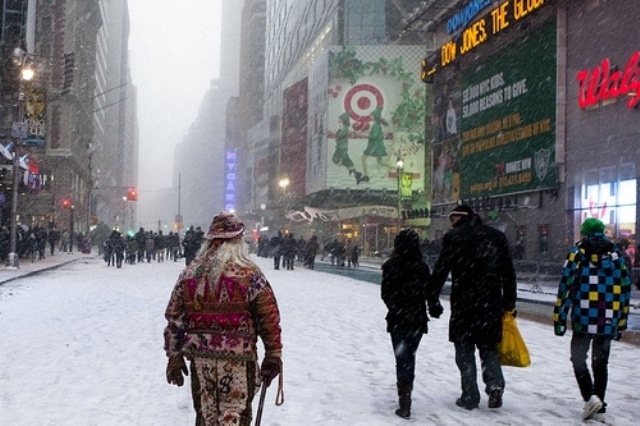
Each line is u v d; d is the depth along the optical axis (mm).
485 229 6133
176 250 45906
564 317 5977
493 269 6055
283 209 96875
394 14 73875
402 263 6090
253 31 154500
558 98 30953
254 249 78000
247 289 3617
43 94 37969
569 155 30500
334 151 69375
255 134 121688
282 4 110000
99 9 93750
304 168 81688
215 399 3574
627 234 26375
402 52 69688
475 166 39250
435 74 45156
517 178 34438
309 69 79688
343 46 70000
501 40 36500
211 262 3637
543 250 32250
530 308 17109
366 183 68938
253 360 3625
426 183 61188
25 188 38406
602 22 28453
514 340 6148
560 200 31000
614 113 27516
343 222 70750
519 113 34531
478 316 6055
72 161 72125
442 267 6090
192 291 3643
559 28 31016
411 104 69312
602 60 28375
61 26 71188
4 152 32531
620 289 5891
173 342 3705
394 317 6059
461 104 41531
